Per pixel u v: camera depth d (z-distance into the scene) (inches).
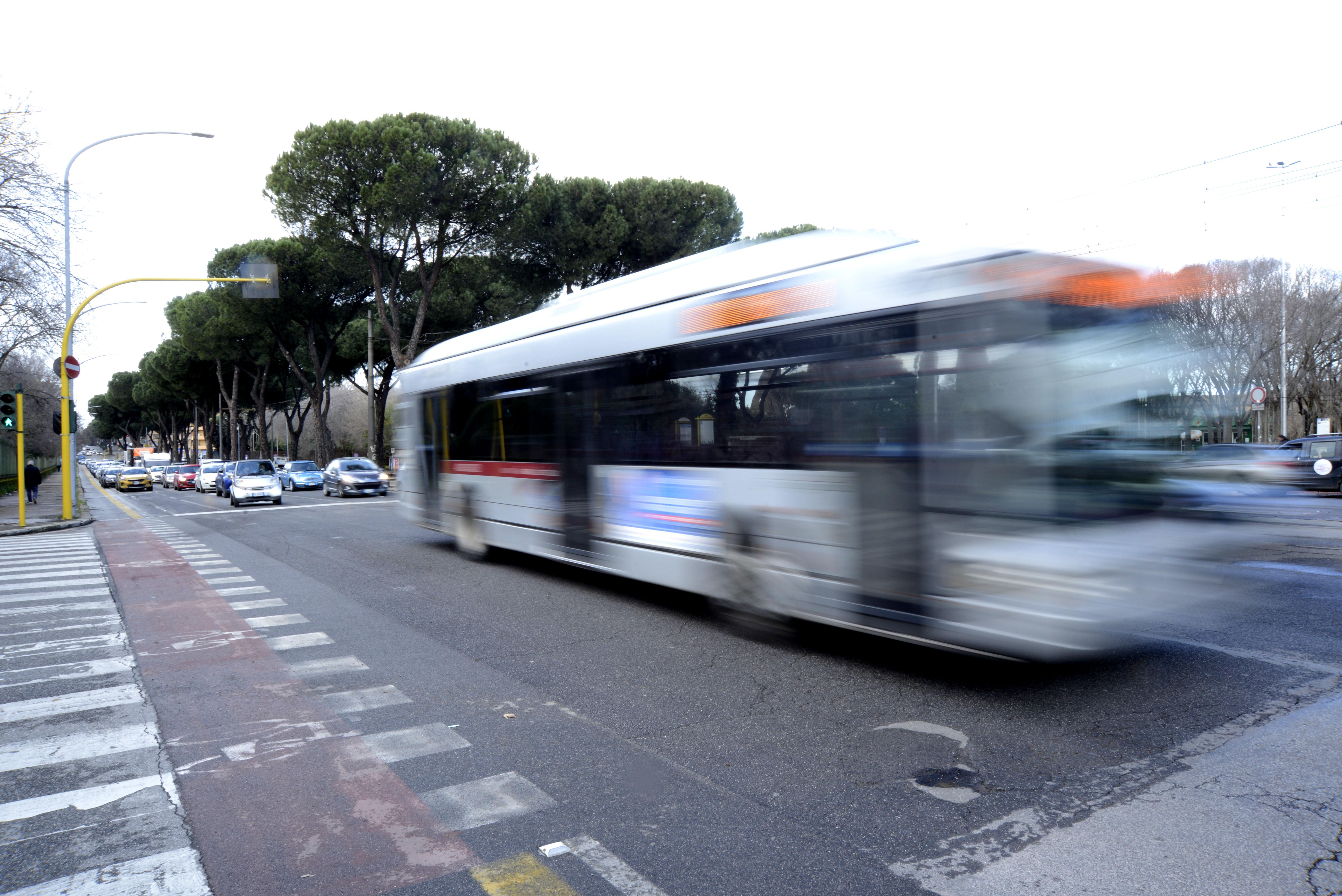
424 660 238.8
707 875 116.6
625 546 295.0
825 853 122.2
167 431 3713.1
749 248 248.8
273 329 1477.6
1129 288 183.6
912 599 189.9
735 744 167.3
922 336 186.7
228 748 172.2
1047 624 165.5
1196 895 109.1
